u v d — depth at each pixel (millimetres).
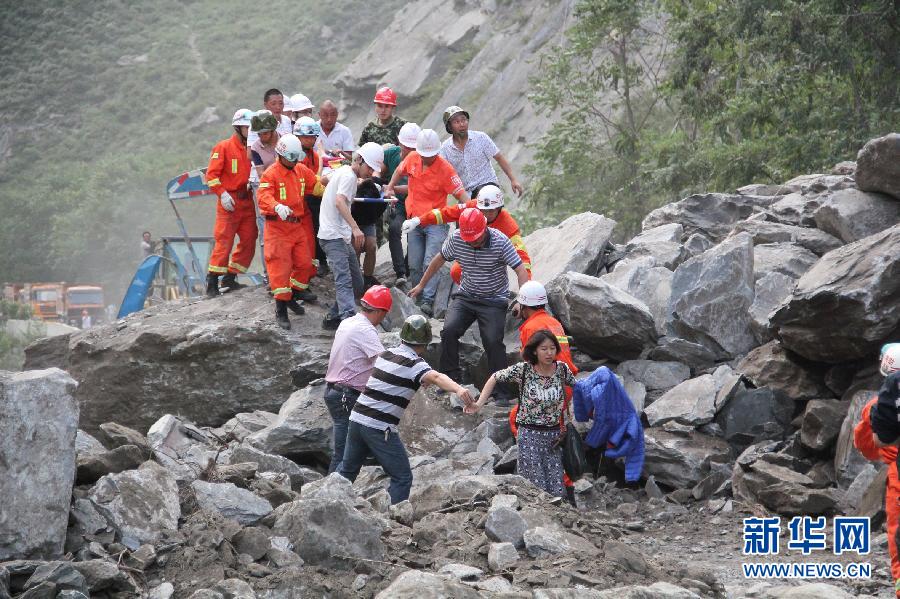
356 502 6035
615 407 7902
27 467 4980
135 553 5156
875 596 5762
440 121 49250
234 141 10930
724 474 8094
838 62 18500
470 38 57438
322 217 9930
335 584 5188
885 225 9961
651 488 8125
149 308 11383
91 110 97375
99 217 72188
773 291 9680
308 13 101938
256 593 4973
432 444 8820
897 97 18859
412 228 9594
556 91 27125
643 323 9375
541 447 7180
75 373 10625
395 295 10719
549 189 27094
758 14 19188
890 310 7844
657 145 23859
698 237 11656
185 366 10188
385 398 6672
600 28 26484
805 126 19938
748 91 19812
